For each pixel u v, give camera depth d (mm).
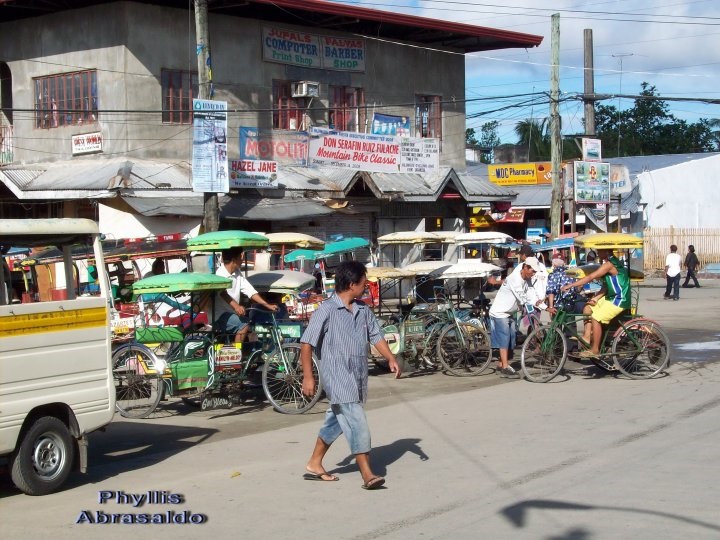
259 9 24312
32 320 7566
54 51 23500
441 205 29875
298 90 25625
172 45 23062
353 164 26969
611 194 38281
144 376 11000
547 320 22766
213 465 8656
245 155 24562
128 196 20906
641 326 13102
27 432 7547
